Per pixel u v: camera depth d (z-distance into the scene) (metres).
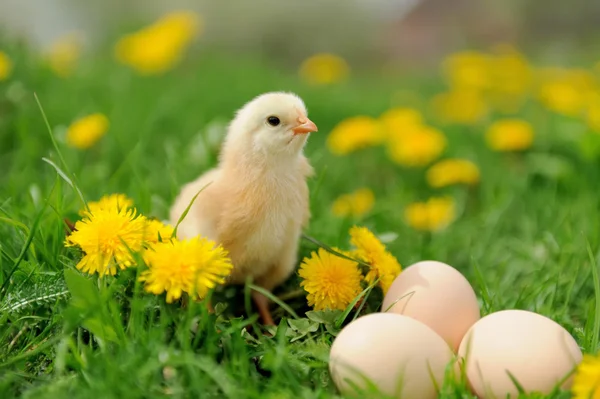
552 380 0.65
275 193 0.72
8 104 1.05
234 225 0.72
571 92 1.31
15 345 0.70
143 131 1.07
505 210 1.00
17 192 0.87
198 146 1.00
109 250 0.69
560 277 0.83
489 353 0.66
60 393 0.64
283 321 0.69
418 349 0.65
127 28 2.12
